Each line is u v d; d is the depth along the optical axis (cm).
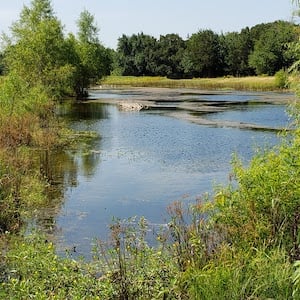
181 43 12119
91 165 1845
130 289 659
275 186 754
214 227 759
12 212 1141
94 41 6569
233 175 1022
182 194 1423
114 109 4297
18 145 1964
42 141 2191
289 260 651
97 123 3256
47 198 1370
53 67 4272
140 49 11988
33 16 4544
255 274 617
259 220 741
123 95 6269
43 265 694
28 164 1672
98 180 1603
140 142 2427
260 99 5141
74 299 598
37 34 4228
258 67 9406
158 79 10531
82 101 5247
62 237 1042
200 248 713
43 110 2764
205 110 4056
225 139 2480
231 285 598
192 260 678
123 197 1391
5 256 805
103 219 1182
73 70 4594
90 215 1215
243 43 10662
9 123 2134
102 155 2056
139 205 1309
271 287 591
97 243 898
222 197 789
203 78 10938
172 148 2239
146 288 661
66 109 4312
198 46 11106
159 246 820
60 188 1491
